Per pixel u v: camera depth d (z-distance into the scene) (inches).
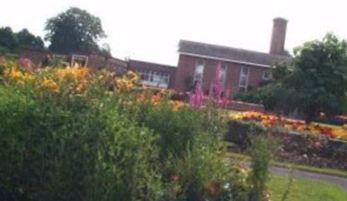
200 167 282.2
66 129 247.3
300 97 1486.2
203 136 318.0
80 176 242.7
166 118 320.2
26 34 3240.7
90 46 3673.7
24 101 258.2
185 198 274.5
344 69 1466.5
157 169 273.3
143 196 247.3
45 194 247.0
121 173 239.1
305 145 832.9
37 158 249.3
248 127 786.2
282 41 2741.1
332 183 627.2
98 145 243.0
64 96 265.3
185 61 2544.3
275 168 624.7
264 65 2546.8
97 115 250.8
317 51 1485.0
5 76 424.8
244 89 2541.8
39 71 343.6
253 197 294.5
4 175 252.2
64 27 3654.0
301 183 540.4
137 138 248.2
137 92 342.6
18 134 252.1
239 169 307.1
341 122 1562.5
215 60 2549.2
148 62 2620.6
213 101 377.4
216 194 281.9
